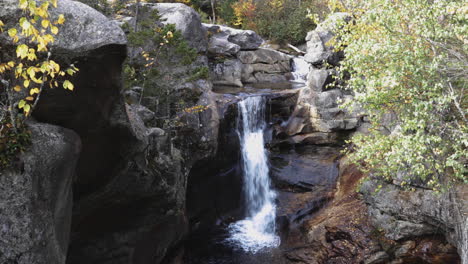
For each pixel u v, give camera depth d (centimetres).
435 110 611
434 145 628
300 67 1683
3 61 370
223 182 1108
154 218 708
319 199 1048
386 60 608
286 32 1994
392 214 800
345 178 1069
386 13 546
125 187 580
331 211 971
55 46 376
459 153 545
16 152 337
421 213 750
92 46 391
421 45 538
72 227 549
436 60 522
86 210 549
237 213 1098
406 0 526
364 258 775
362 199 942
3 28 366
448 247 728
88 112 438
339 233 865
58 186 380
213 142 1003
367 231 838
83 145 465
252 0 2155
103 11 1188
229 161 1118
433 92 556
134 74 895
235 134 1136
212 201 1071
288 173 1161
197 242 944
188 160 952
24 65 374
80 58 388
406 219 776
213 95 1133
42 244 343
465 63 555
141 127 606
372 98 604
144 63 930
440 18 592
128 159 554
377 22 581
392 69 549
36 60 374
